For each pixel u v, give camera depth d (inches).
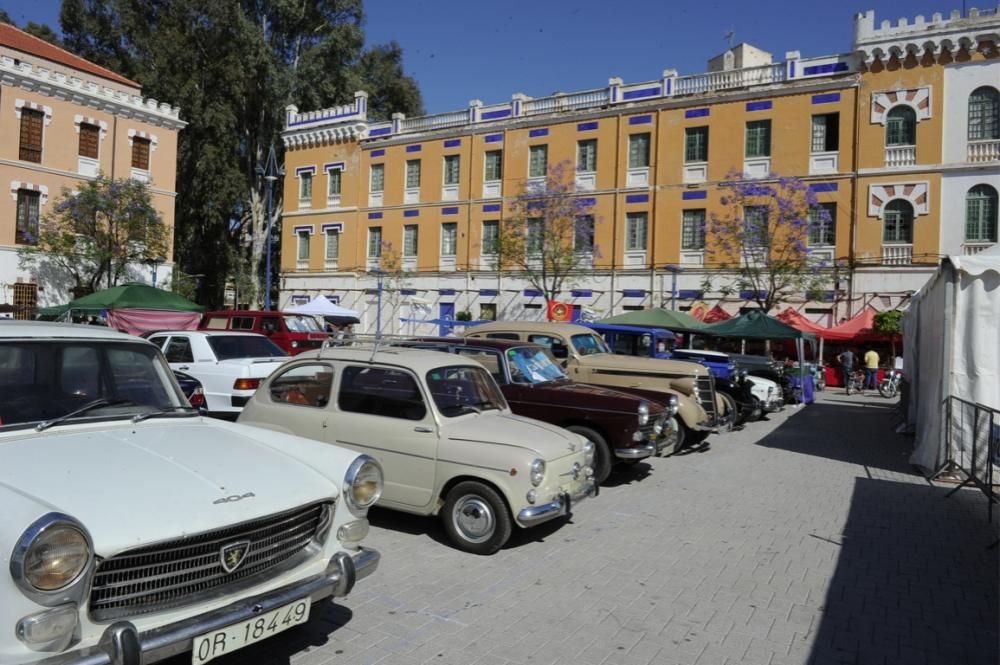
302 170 1630.2
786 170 1103.0
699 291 1162.0
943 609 205.5
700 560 244.2
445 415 255.4
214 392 441.7
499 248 1196.5
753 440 525.0
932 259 1008.2
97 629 116.0
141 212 1168.8
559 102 1309.1
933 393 402.3
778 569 236.8
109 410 165.5
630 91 1237.1
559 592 210.5
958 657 175.5
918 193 1018.7
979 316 377.4
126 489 129.2
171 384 187.3
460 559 236.8
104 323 818.8
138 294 740.0
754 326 805.2
